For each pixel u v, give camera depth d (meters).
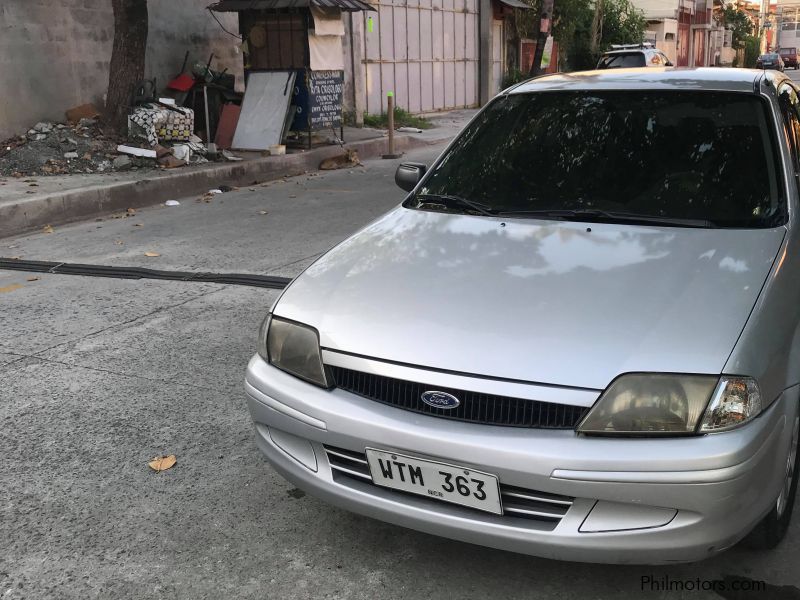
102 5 11.88
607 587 2.55
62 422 3.84
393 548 2.80
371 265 2.93
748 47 53.00
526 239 2.99
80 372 4.45
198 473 3.35
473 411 2.29
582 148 3.51
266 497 3.16
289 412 2.59
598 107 3.64
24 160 10.19
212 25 13.73
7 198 8.52
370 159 13.73
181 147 11.13
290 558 2.76
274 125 12.34
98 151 10.73
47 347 4.85
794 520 2.87
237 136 12.59
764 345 2.29
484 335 2.39
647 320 2.36
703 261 2.67
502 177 3.54
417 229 3.22
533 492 2.23
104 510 3.09
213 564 2.74
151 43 12.63
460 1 20.92
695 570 2.61
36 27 10.92
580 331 2.35
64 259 7.12
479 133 3.86
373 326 2.54
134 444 3.61
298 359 2.63
